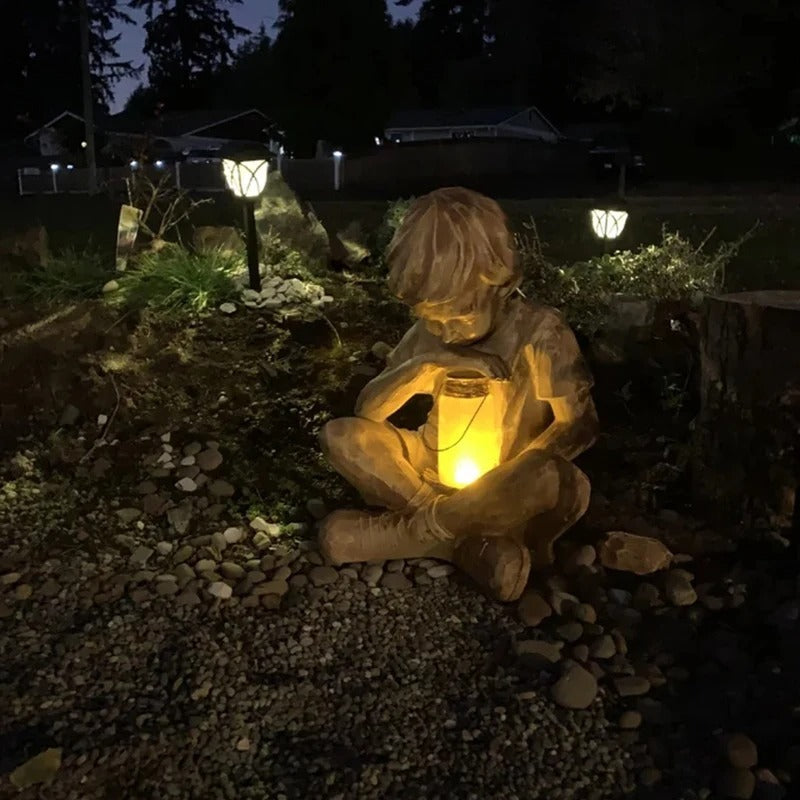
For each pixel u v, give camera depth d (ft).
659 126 33.76
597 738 3.32
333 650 3.85
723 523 4.83
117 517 5.04
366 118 35.50
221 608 4.18
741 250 11.75
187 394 6.24
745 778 3.05
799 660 3.67
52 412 6.11
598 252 11.80
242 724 3.39
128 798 3.05
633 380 6.37
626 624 4.05
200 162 32.89
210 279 7.53
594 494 5.16
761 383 4.55
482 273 3.89
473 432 4.24
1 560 4.62
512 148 35.73
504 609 4.11
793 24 20.71
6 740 3.30
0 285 8.03
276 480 5.37
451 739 3.32
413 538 4.31
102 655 3.83
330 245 8.95
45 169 38.06
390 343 6.91
